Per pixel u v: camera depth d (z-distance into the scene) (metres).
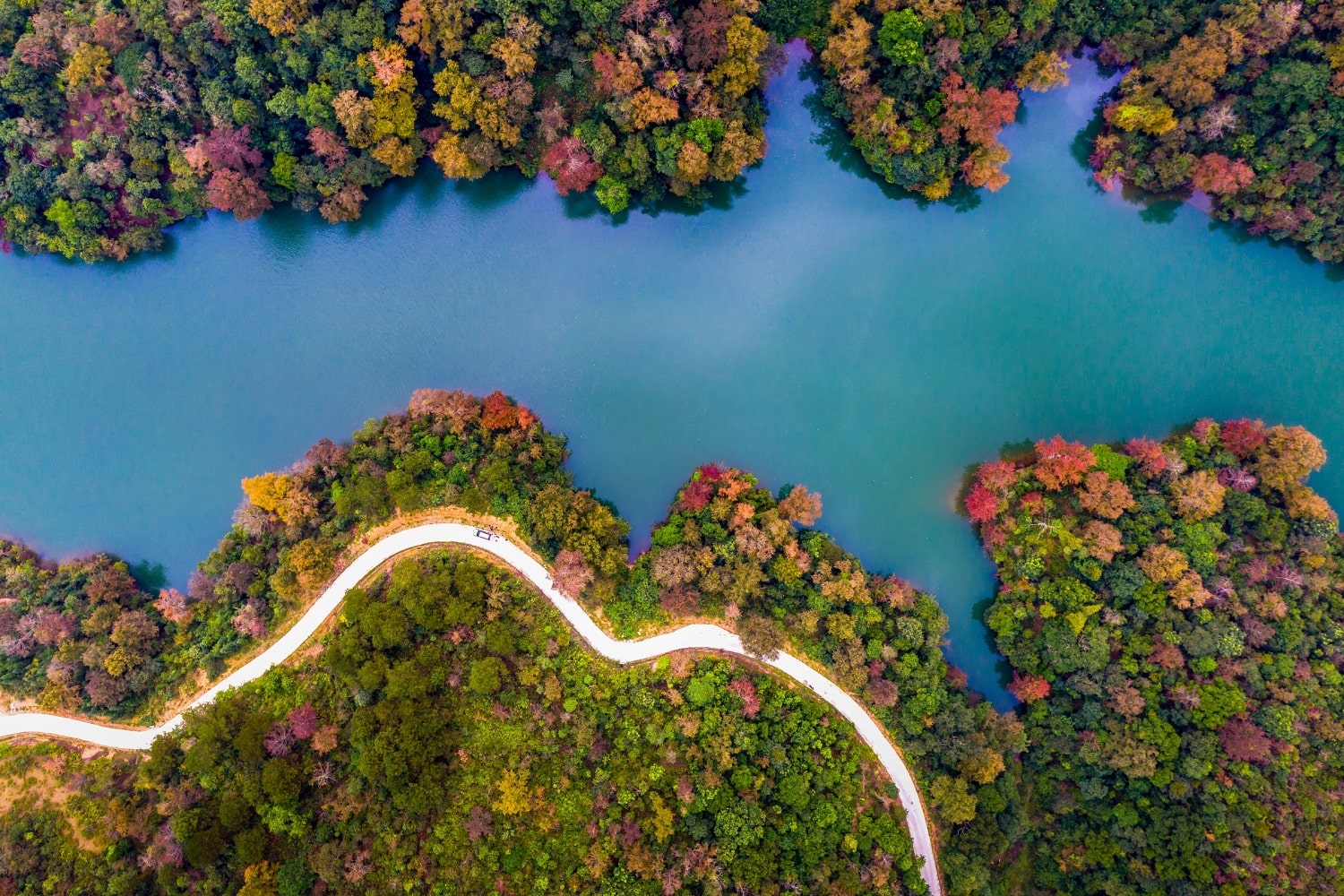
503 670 65.75
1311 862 58.59
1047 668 69.06
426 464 71.69
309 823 62.12
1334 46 64.25
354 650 64.88
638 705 67.38
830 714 68.62
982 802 65.50
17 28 69.19
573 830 63.22
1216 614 65.81
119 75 67.19
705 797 63.41
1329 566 67.31
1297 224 71.31
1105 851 64.44
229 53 67.62
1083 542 68.25
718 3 65.06
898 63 67.88
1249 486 69.06
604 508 70.38
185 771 63.19
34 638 69.00
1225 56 66.62
